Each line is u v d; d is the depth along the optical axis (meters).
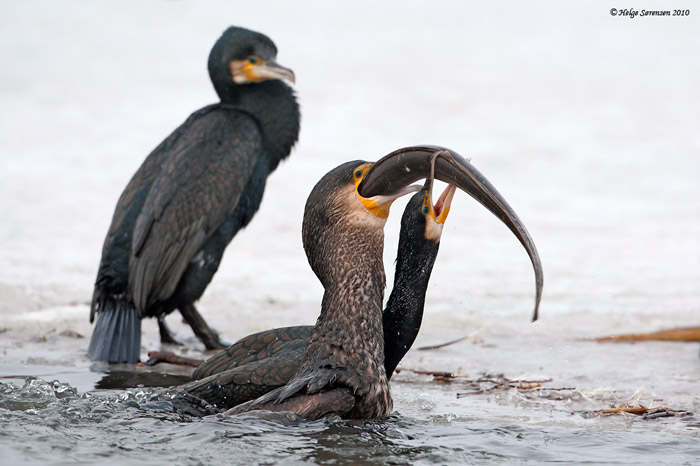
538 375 9.85
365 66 31.11
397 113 26.52
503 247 16.34
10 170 20.86
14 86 28.28
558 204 19.34
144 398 8.01
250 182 11.34
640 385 9.51
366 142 23.69
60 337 11.18
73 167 21.45
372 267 7.48
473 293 13.63
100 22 36.09
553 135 24.91
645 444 7.33
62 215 17.75
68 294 13.12
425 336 11.68
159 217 10.66
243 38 11.68
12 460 6.49
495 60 32.25
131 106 27.11
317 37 34.50
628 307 13.07
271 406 7.29
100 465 6.43
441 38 34.75
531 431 7.63
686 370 10.16
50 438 6.96
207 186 10.88
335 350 7.32
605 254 15.99
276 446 6.79
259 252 15.94
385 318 7.94
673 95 28.97
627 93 29.06
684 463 6.87
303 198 19.38
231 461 6.52
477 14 37.97
